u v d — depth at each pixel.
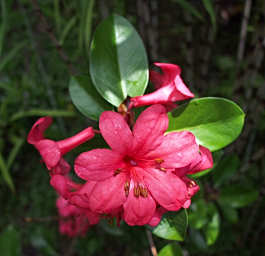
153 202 0.12
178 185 0.11
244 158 0.27
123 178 0.11
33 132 0.11
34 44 0.30
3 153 0.40
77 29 0.28
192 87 0.26
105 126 0.11
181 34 0.39
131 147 0.11
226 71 0.36
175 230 0.13
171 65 0.12
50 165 0.11
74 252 0.35
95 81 0.14
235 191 0.21
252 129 0.26
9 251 0.19
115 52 0.14
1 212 0.38
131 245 0.29
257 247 0.31
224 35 0.37
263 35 0.22
